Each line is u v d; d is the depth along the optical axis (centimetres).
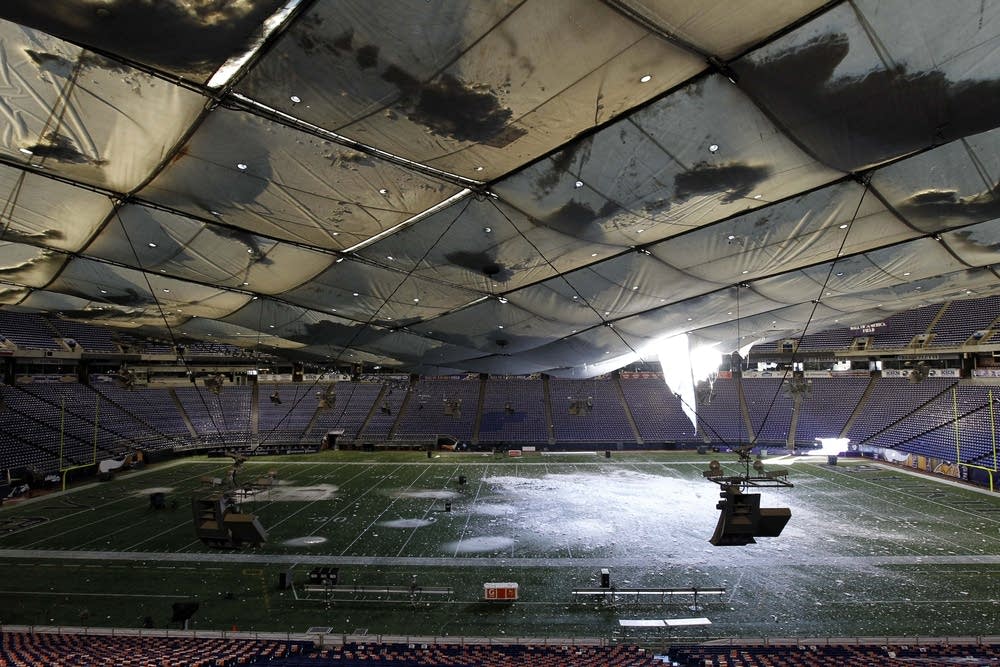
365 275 2328
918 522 3297
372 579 2469
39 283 2436
